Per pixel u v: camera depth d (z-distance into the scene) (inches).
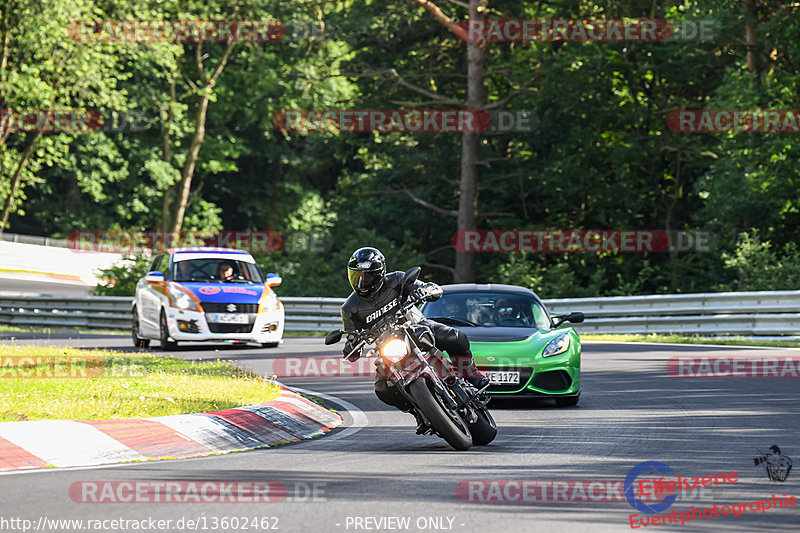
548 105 2935.5
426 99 3127.5
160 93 4456.2
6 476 581.0
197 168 4936.0
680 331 1820.9
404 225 3137.3
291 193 5157.5
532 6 3036.4
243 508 497.7
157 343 1776.6
